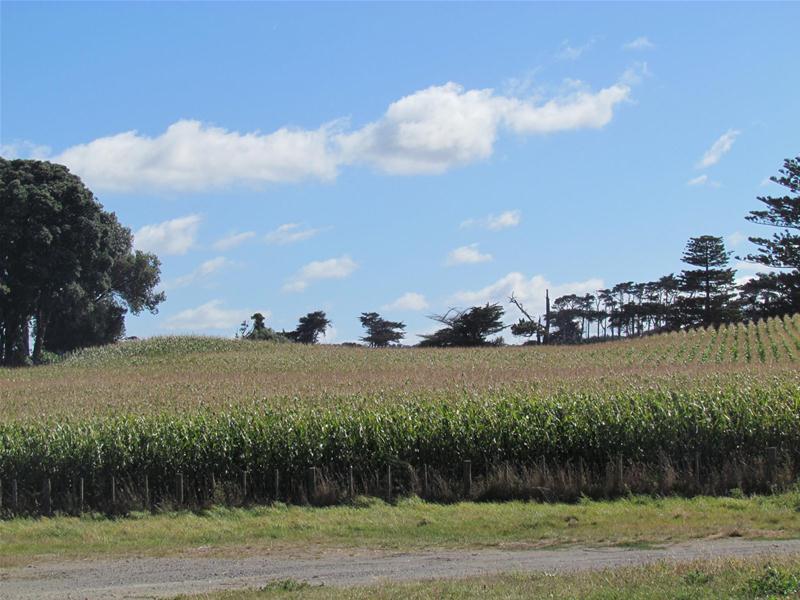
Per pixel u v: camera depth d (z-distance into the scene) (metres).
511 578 11.59
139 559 15.50
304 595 11.18
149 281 96.12
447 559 14.41
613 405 24.55
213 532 17.94
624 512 18.39
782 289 91.69
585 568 12.68
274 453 24.00
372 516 19.28
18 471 24.05
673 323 104.31
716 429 23.33
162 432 24.42
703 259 105.25
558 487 21.45
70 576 14.12
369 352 69.69
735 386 26.50
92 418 26.77
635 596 9.73
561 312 132.88
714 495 20.81
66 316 82.75
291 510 21.03
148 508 22.36
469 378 36.78
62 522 20.66
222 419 24.94
